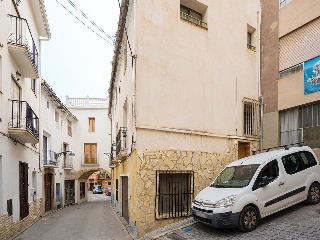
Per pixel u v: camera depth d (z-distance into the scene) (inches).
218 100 427.8
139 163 341.1
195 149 391.9
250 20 492.4
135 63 352.2
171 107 375.2
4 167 355.6
